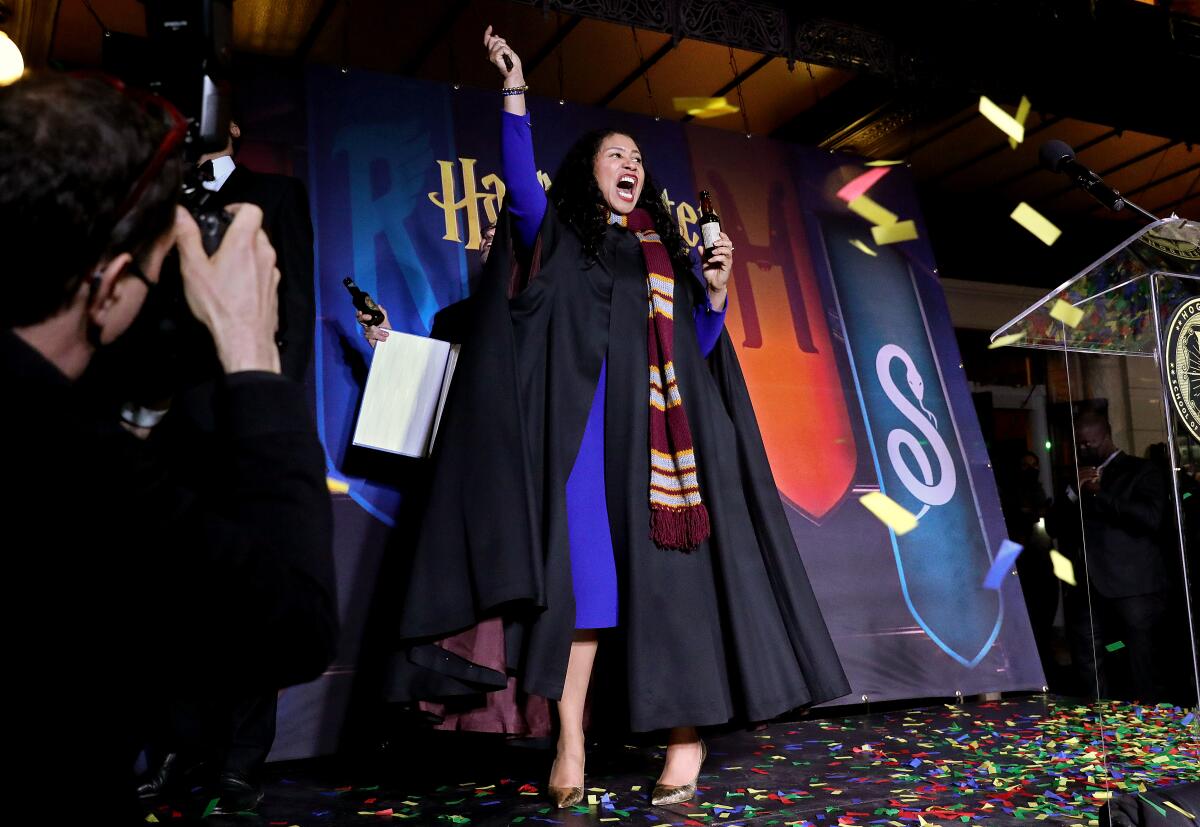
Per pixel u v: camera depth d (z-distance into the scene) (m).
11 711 0.59
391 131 3.76
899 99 5.17
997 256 7.05
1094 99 5.23
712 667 2.14
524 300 2.30
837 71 5.09
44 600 0.59
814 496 3.90
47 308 0.64
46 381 0.61
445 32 4.64
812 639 2.33
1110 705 1.80
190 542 0.62
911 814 2.03
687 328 2.42
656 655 2.10
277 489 0.68
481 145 3.89
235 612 0.63
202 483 0.74
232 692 0.71
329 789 2.46
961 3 4.55
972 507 4.15
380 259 3.57
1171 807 1.56
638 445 2.24
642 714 2.05
